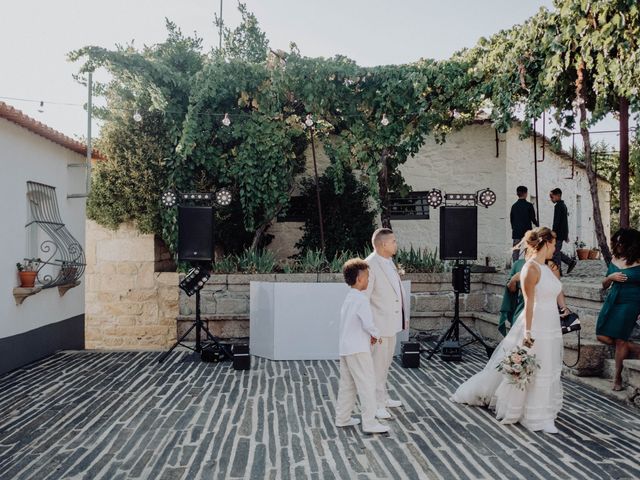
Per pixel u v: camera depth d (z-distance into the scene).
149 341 12.22
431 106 10.77
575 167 18.56
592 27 7.63
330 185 13.17
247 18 14.76
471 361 8.11
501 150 13.38
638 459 4.38
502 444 4.71
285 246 13.95
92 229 12.21
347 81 10.66
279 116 11.28
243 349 7.65
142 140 11.61
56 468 4.20
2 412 5.62
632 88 7.05
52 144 9.16
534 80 9.05
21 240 8.02
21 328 7.95
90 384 6.78
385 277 5.45
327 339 8.24
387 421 5.34
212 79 10.66
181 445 4.69
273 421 5.33
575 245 18.50
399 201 13.96
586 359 6.78
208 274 8.37
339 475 4.07
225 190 8.47
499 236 13.39
